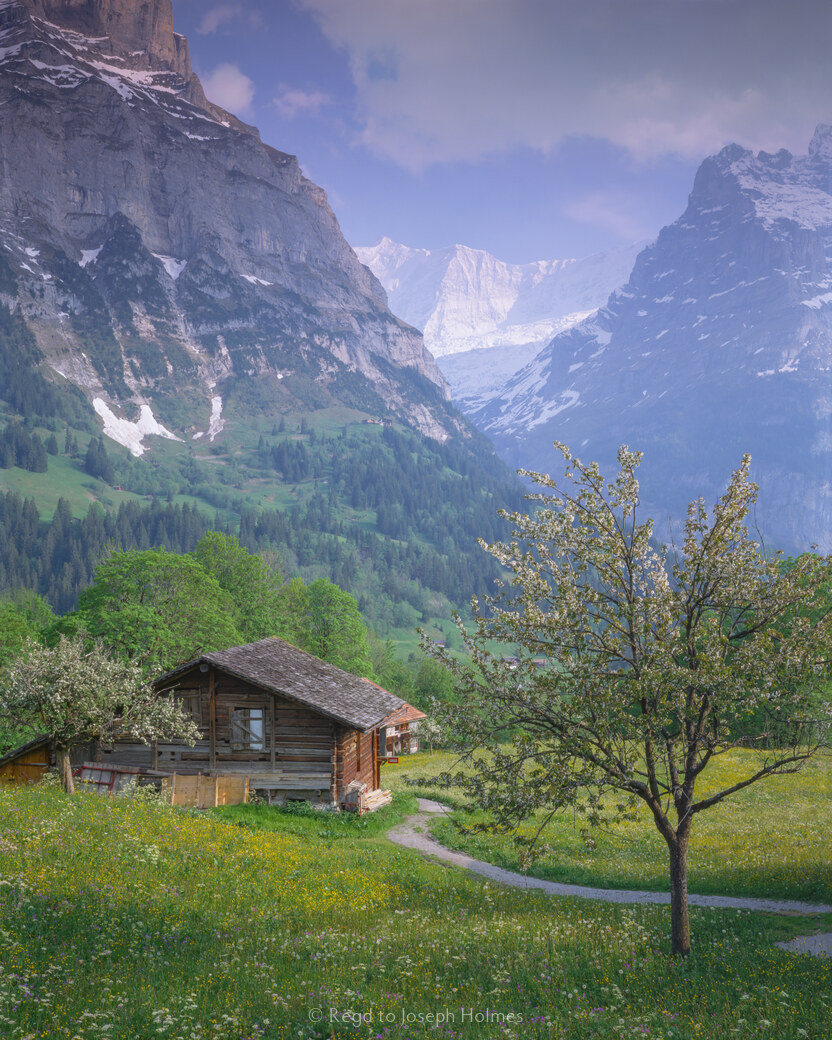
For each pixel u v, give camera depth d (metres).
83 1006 11.12
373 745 43.72
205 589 62.59
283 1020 11.61
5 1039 9.64
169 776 37.38
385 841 33.78
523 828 37.06
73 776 37.22
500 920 19.45
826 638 15.43
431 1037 11.15
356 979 14.03
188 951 14.87
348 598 84.81
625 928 18.64
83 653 33.62
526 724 17.19
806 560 16.22
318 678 40.72
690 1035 11.23
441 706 17.00
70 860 20.42
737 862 29.25
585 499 17.36
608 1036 11.27
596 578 17.77
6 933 13.32
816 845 30.97
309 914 18.67
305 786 37.16
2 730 49.53
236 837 27.31
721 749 16.53
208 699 38.16
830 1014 11.98
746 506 16.75
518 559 17.17
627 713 15.98
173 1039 10.37
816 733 16.05
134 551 61.62
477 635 17.05
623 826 37.75
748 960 15.60
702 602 16.62
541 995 13.52
